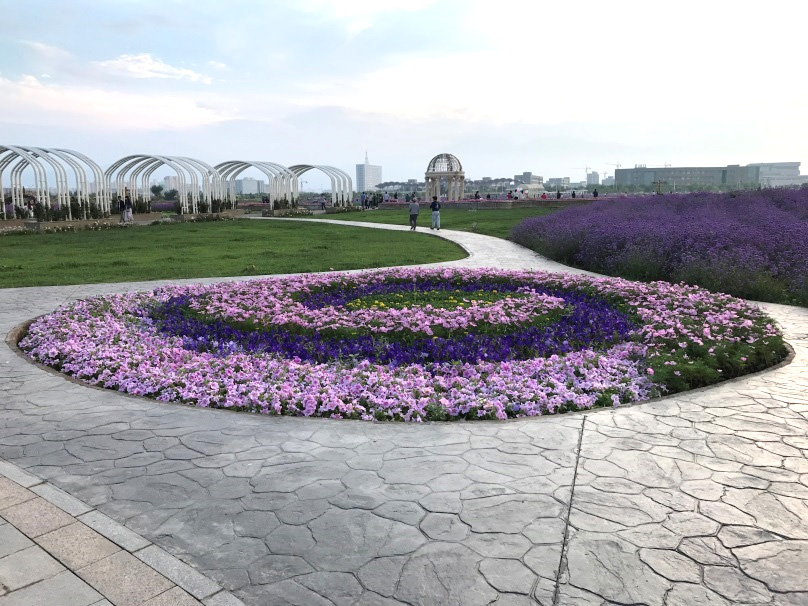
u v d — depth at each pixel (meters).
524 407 5.02
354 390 5.42
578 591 2.67
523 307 8.55
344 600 2.64
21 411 5.14
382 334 7.50
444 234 25.02
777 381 5.77
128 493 3.65
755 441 4.32
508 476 3.78
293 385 5.60
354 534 3.15
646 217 19.31
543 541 3.05
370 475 3.83
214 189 44.00
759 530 3.14
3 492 3.65
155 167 42.25
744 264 11.20
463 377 6.03
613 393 5.39
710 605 2.57
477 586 2.71
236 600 2.65
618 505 3.40
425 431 4.58
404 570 2.84
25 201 36.09
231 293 10.16
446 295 10.18
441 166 54.00
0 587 2.75
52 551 3.03
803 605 2.56
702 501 3.45
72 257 18.31
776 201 24.12
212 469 3.96
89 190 37.84
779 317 9.02
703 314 7.95
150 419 4.93
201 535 3.17
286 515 3.36
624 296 9.45
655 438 4.38
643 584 2.71
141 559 2.96
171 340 7.47
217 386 5.57
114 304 9.38
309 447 4.30
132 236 26.44
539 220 22.41
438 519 3.28
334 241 22.92
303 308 8.79
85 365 6.38
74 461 4.12
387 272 12.33
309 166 48.44
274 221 37.09
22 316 9.29
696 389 5.54
